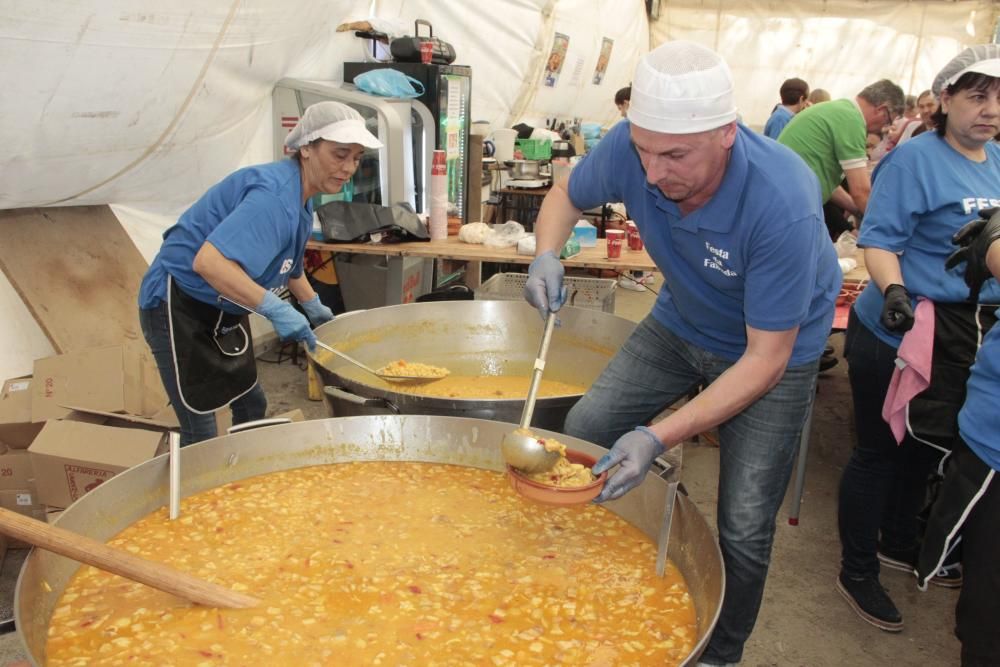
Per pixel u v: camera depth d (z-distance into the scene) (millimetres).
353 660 1408
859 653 2594
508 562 1725
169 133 3428
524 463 1676
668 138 1508
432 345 3396
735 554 1995
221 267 2357
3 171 2824
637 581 1668
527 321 3398
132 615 1518
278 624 1495
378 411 2404
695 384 2252
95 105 2877
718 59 1526
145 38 2846
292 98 4688
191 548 1729
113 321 3484
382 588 1616
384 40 5398
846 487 2707
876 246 2365
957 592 2930
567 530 1860
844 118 4223
